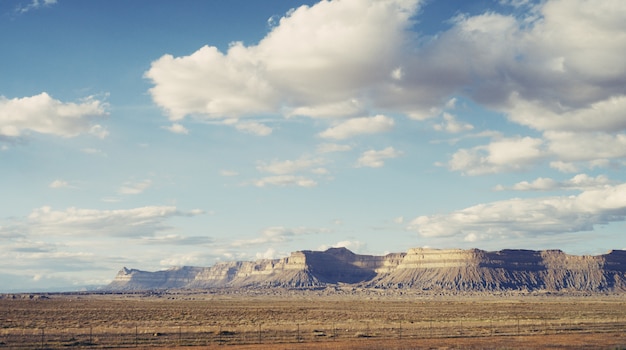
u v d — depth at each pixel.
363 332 77.94
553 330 79.94
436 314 128.88
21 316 113.81
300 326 89.12
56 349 60.75
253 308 163.50
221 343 65.88
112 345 64.25
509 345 62.03
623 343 63.84
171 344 65.19
